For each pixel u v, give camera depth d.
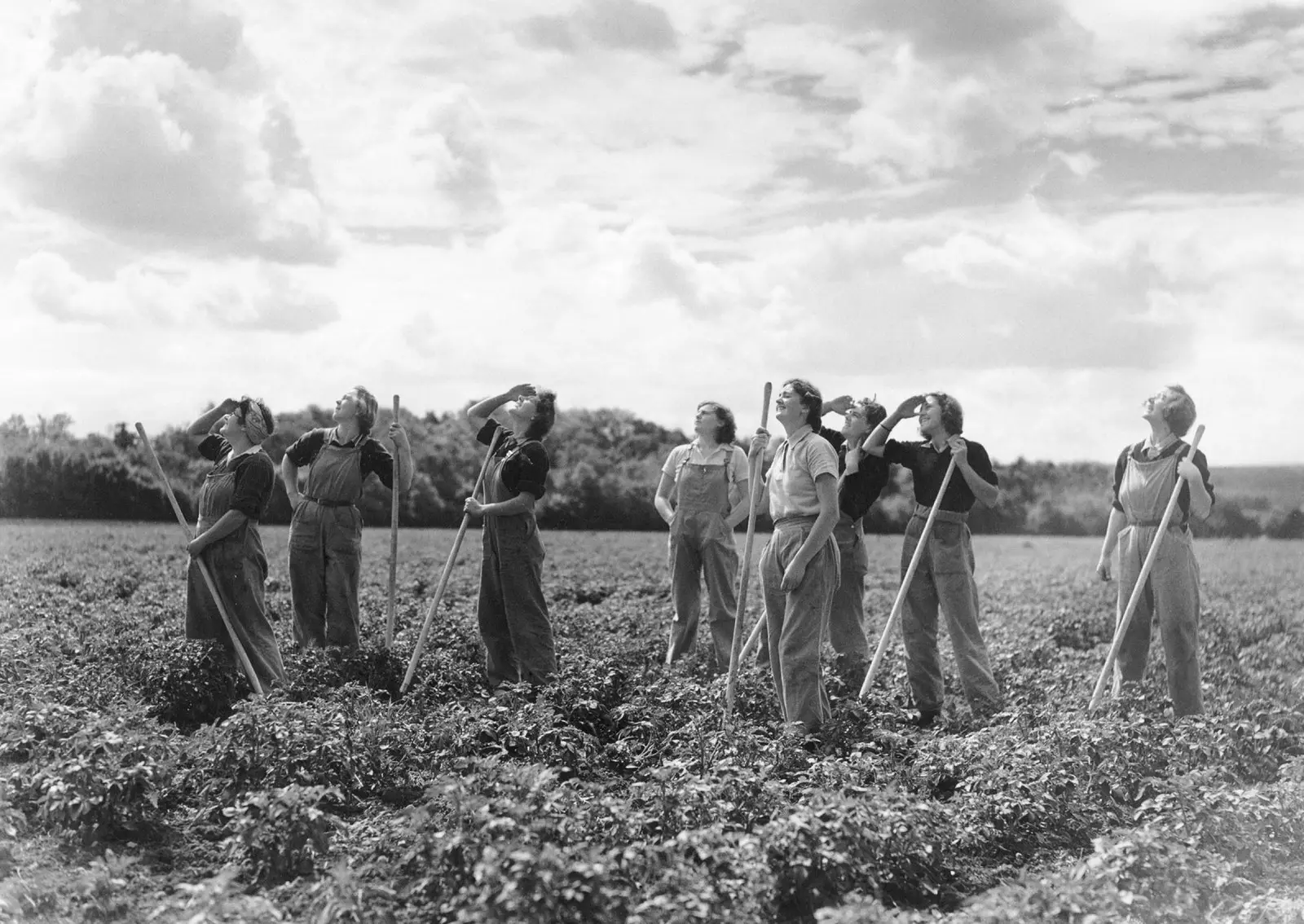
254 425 9.01
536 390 9.47
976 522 55.72
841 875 5.42
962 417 9.29
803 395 7.74
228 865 5.55
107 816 6.02
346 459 9.91
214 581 8.83
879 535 48.56
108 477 40.47
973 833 6.29
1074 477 57.28
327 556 9.91
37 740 6.98
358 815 6.65
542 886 4.64
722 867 5.40
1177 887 5.35
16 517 39.47
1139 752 7.27
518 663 9.55
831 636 10.02
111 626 11.46
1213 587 23.31
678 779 6.24
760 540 29.83
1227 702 9.61
